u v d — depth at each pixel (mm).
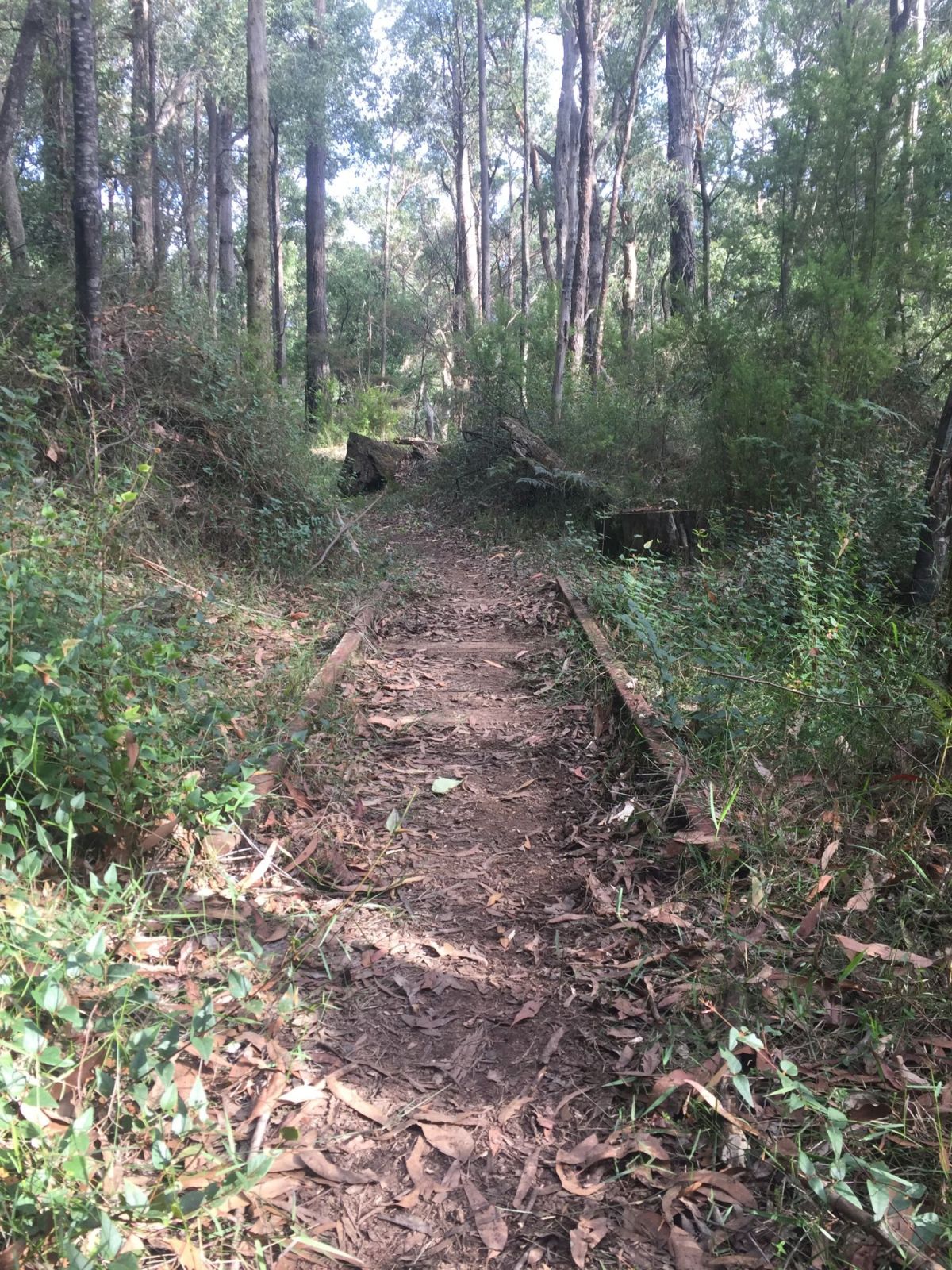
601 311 17453
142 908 2908
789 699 4035
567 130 23516
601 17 18672
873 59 10430
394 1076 2445
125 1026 2346
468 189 34469
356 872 3490
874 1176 1856
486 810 4078
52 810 2949
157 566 5777
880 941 2699
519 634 7062
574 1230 1957
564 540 9758
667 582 6590
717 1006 2525
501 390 13781
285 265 44656
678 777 3641
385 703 5332
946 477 5570
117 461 6719
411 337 34938
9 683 3020
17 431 6258
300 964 2865
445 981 2848
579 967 2875
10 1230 1655
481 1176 2119
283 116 22688
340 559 8305
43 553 4203
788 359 9289
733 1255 1858
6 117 11039
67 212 9250
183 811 3115
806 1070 2283
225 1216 1935
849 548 5750
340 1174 2107
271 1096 2293
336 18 23109
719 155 17000
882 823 3213
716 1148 2117
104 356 7121
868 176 10273
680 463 11570
